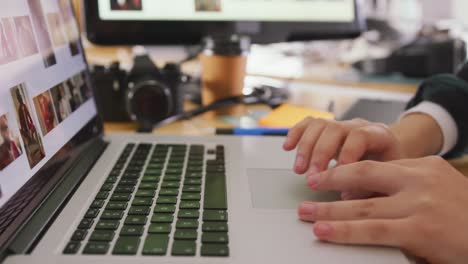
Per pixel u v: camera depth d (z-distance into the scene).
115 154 0.49
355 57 1.16
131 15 0.72
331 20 0.83
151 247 0.29
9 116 0.33
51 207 0.34
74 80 0.50
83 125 0.49
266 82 0.91
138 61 0.69
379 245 0.30
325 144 0.41
